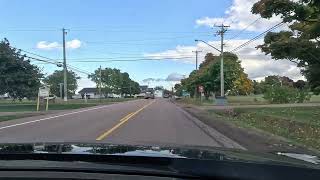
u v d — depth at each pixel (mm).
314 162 2947
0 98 133125
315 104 57344
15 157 2930
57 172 2715
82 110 54250
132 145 3494
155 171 2631
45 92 56281
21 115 42188
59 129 27000
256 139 19938
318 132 21469
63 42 85250
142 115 42500
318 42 28688
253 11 26266
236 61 97750
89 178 2658
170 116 41125
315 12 24953
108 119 36094
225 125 27188
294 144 17250
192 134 24000
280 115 36562
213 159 2775
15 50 68250
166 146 3465
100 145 3469
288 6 24953
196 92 109812
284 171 2564
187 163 2693
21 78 67125
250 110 46562
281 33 30141
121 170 2662
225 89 94312
